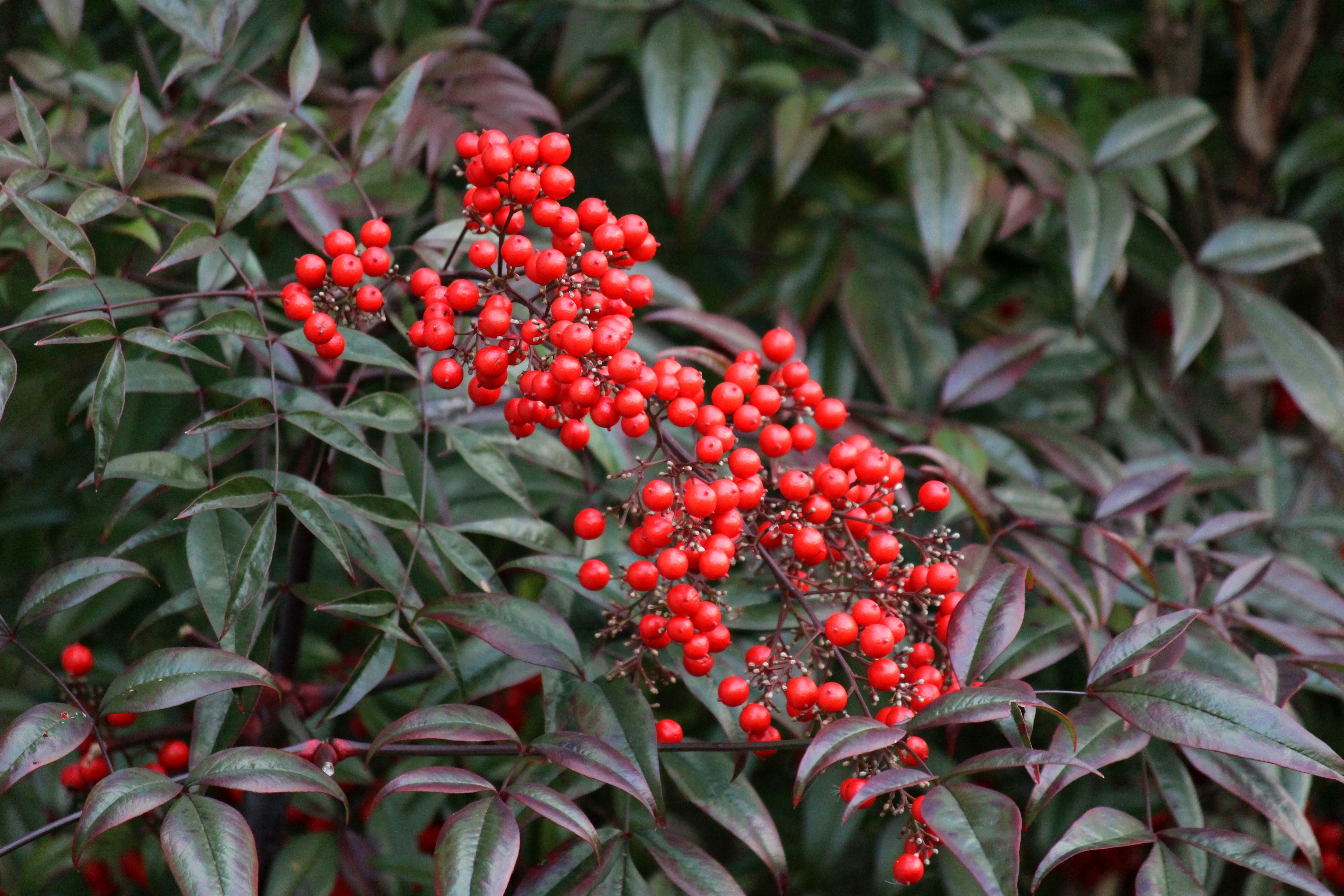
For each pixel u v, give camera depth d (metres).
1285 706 0.93
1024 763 0.87
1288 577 0.98
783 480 0.91
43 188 0.97
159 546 1.07
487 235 0.96
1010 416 1.13
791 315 1.02
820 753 0.87
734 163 1.13
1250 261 1.07
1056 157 1.12
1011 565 0.91
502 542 1.05
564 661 0.91
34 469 1.11
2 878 1.04
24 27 1.11
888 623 0.91
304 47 0.97
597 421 0.91
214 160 1.02
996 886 0.85
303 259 0.92
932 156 1.06
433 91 1.05
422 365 0.97
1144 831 0.90
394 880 1.05
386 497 0.93
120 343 0.91
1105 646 0.91
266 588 0.91
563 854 0.91
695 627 0.91
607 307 0.92
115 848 1.03
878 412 1.07
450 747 0.91
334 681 1.11
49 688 1.09
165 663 0.90
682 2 1.08
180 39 1.12
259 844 1.01
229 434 0.96
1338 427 1.06
